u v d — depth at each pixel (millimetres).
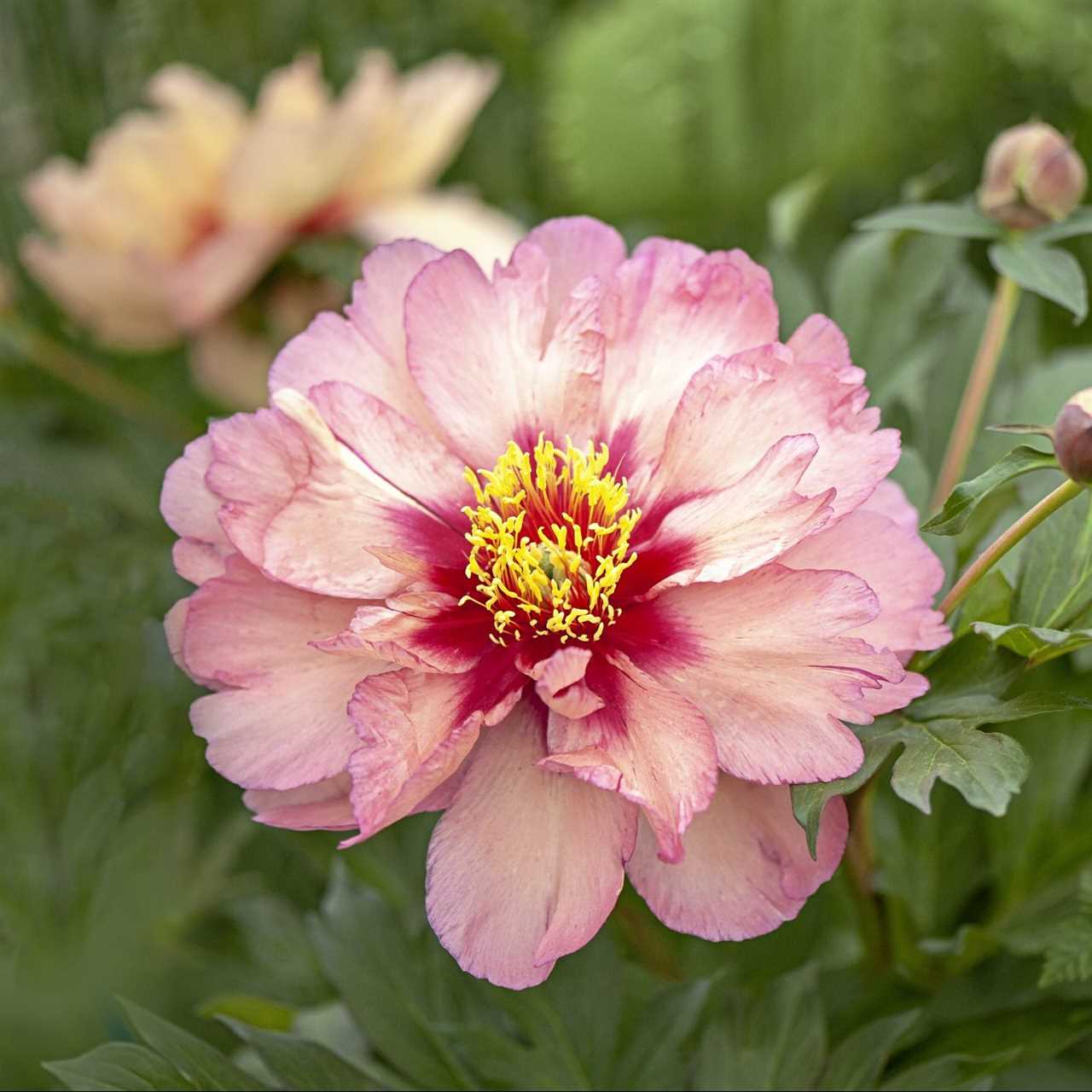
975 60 1268
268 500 728
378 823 683
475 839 702
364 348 753
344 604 731
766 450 720
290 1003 925
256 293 1084
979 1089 774
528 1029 795
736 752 696
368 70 1044
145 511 1094
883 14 1244
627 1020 826
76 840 986
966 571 727
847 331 885
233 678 723
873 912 818
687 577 709
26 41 1181
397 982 822
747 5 1242
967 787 684
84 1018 963
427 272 745
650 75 1252
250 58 1289
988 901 882
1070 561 737
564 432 750
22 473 1089
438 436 755
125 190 1058
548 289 753
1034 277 793
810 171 1268
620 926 865
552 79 1280
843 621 696
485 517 743
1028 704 704
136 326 1095
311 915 835
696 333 746
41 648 1014
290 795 726
